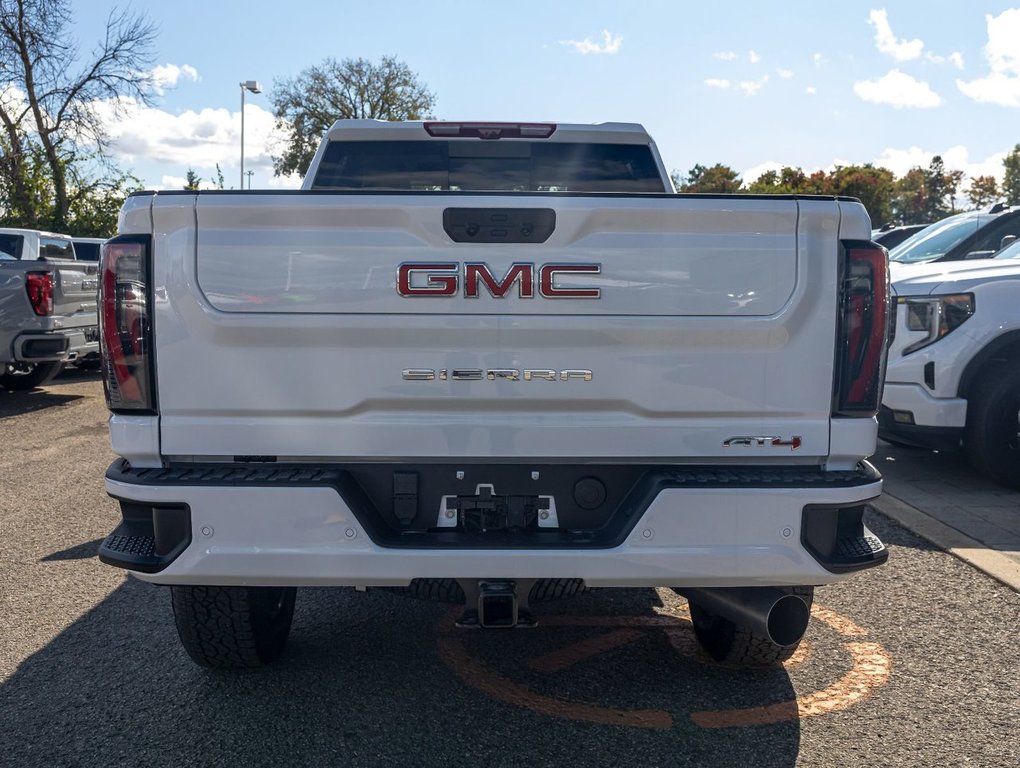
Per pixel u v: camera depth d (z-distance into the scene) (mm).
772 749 3176
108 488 2984
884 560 3045
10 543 5664
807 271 2971
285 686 3656
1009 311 6395
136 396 2947
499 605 2934
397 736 3262
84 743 3217
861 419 3041
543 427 2998
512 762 3088
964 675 3766
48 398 12281
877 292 2990
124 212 2918
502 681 3713
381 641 4125
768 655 3641
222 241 2906
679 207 2926
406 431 2984
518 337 2955
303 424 2977
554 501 3078
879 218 77688
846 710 3463
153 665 3859
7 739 3246
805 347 2994
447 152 4938
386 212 2896
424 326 2936
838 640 4117
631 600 4668
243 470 2979
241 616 3463
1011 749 3182
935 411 6562
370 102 55250
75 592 4777
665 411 2996
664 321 2951
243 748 3178
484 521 3070
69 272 11445
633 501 3018
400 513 3057
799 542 2947
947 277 6727
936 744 3215
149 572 2916
